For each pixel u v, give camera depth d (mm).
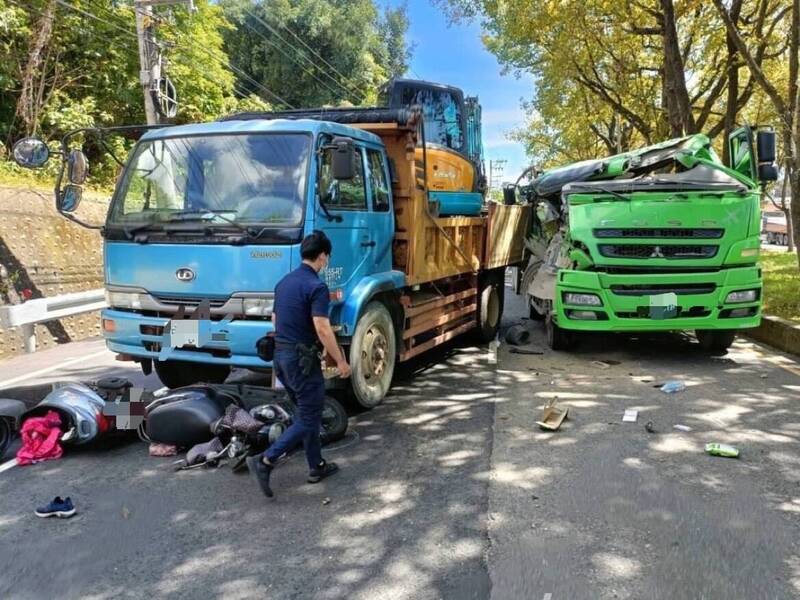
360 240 6242
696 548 3715
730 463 4941
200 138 5996
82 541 3992
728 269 8109
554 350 9328
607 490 4512
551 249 10203
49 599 3383
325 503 4453
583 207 8391
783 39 17281
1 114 16906
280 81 35844
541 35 19156
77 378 8047
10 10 15609
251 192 5676
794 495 4379
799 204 10750
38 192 11812
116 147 17219
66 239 11891
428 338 8125
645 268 8203
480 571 3545
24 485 4867
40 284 10875
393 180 7043
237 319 5535
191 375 7105
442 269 7984
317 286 4609
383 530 4039
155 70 15859
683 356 8805
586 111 26312
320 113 7336
